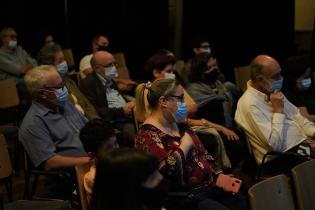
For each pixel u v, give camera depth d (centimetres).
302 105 394
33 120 303
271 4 661
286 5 655
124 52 717
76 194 264
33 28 672
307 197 248
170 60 427
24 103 461
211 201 264
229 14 687
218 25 695
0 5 648
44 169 300
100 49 596
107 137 250
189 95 411
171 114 276
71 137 318
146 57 727
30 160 303
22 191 391
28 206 257
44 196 320
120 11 705
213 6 694
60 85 312
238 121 343
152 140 270
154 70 427
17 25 661
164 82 278
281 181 236
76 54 697
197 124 384
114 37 710
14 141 419
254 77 341
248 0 673
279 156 334
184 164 270
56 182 301
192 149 279
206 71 416
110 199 151
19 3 657
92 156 254
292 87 391
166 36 730
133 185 150
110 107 422
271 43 671
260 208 218
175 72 484
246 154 358
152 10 717
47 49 443
